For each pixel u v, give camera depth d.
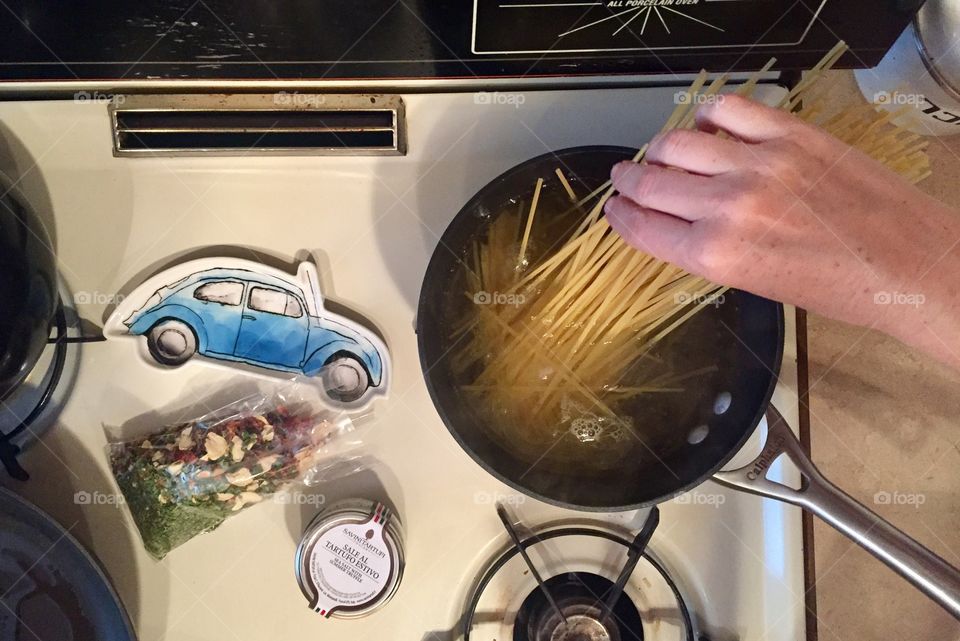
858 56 0.68
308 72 0.67
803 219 0.49
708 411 0.64
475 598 0.69
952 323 0.51
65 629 0.65
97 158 0.70
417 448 0.72
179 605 0.70
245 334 0.71
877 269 0.50
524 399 0.67
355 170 0.71
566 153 0.59
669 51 0.65
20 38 0.59
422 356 0.58
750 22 0.62
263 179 0.71
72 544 0.63
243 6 0.56
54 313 0.63
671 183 0.51
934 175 0.79
